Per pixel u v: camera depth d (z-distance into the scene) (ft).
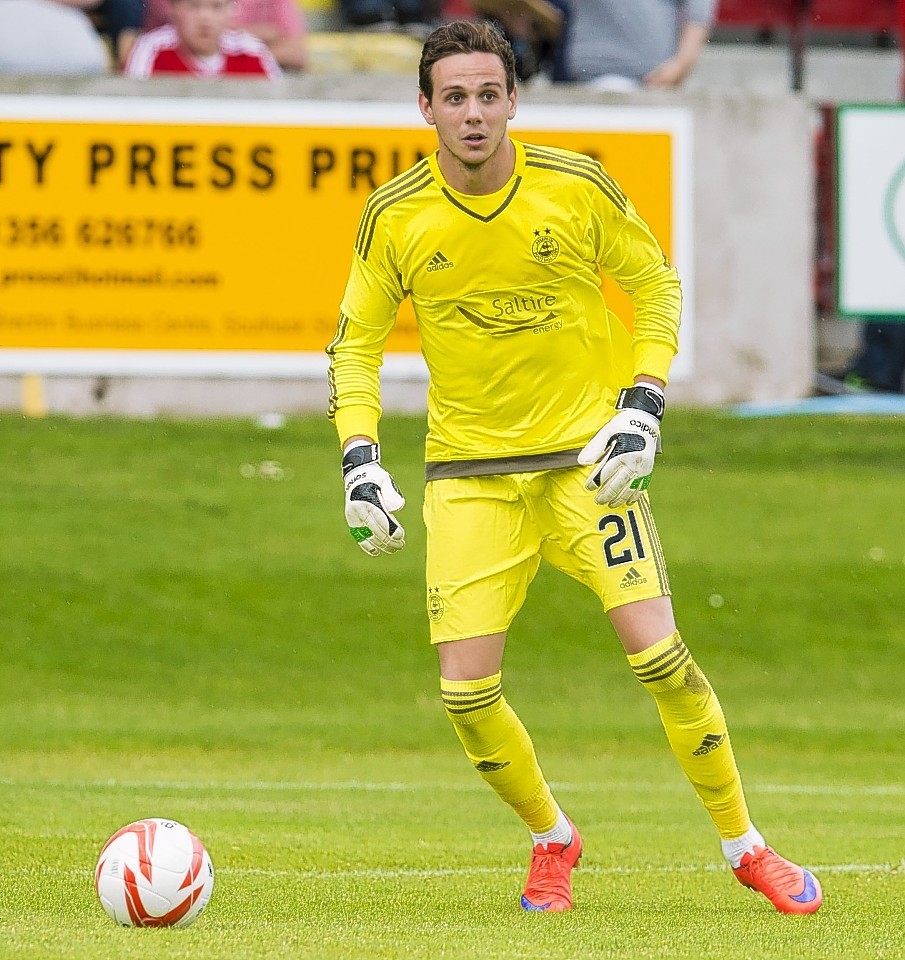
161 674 139.33
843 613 155.53
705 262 190.70
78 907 57.67
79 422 185.57
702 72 242.58
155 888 52.60
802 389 196.03
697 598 156.46
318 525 170.81
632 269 58.95
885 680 143.02
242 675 140.26
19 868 66.64
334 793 97.09
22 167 172.76
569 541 58.03
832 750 121.49
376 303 58.70
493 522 57.93
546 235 56.03
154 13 198.70
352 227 177.88
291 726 126.31
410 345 183.52
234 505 173.37
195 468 180.34
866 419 197.67
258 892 62.49
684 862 72.13
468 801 94.17
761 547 167.73
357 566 162.09
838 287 186.39
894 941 52.70
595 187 56.75
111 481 175.52
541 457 57.72
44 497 171.32
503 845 76.28
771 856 58.49
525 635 150.61
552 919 56.80
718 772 57.41
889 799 97.81
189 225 175.94
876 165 185.47
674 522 172.35
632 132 180.55
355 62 213.46
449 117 54.19
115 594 153.28
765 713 133.28
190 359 177.99
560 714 131.85
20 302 174.50
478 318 57.00
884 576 162.20
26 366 175.22
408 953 49.70
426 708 133.59
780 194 191.72
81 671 139.23
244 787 99.60
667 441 189.67
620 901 61.31
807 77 245.86
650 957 49.57
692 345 192.24
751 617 153.69
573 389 58.03
